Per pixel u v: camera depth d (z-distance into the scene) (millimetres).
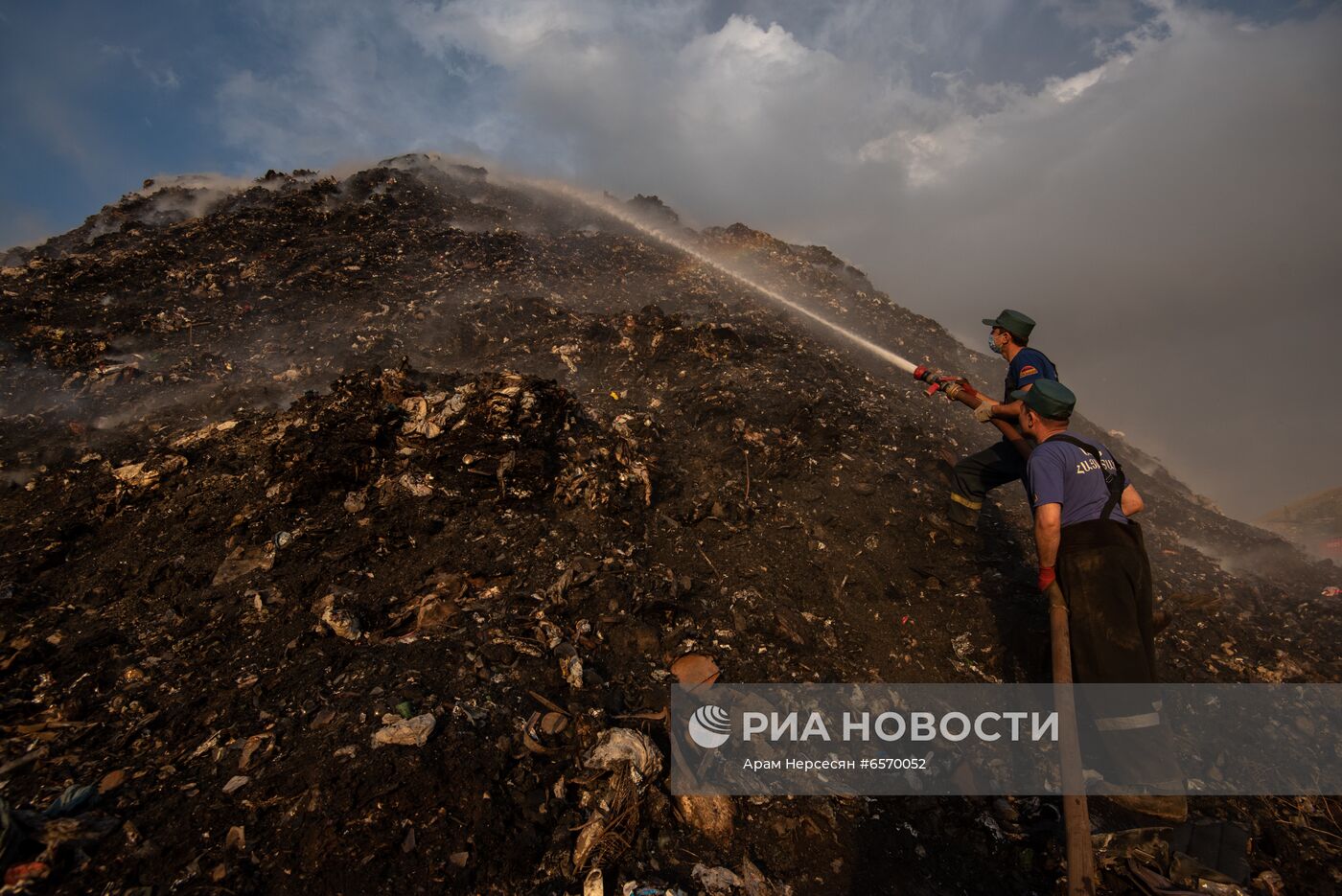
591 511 4078
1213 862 2666
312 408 4566
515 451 4188
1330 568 5129
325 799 2318
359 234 8539
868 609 3789
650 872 2412
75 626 3193
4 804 2072
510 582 3564
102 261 7641
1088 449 2920
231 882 2082
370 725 2596
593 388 5668
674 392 5680
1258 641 3840
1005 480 4094
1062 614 2789
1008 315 3951
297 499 3922
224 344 6215
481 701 2797
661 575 3762
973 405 3859
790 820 2682
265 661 2984
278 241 8266
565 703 2879
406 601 3406
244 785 2379
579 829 2447
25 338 5871
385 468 4145
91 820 2191
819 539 4234
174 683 2871
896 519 4457
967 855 2709
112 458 4551
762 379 5840
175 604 3342
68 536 3785
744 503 4445
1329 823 2889
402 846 2248
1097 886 2572
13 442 4711
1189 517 5879
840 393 6008
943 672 3479
